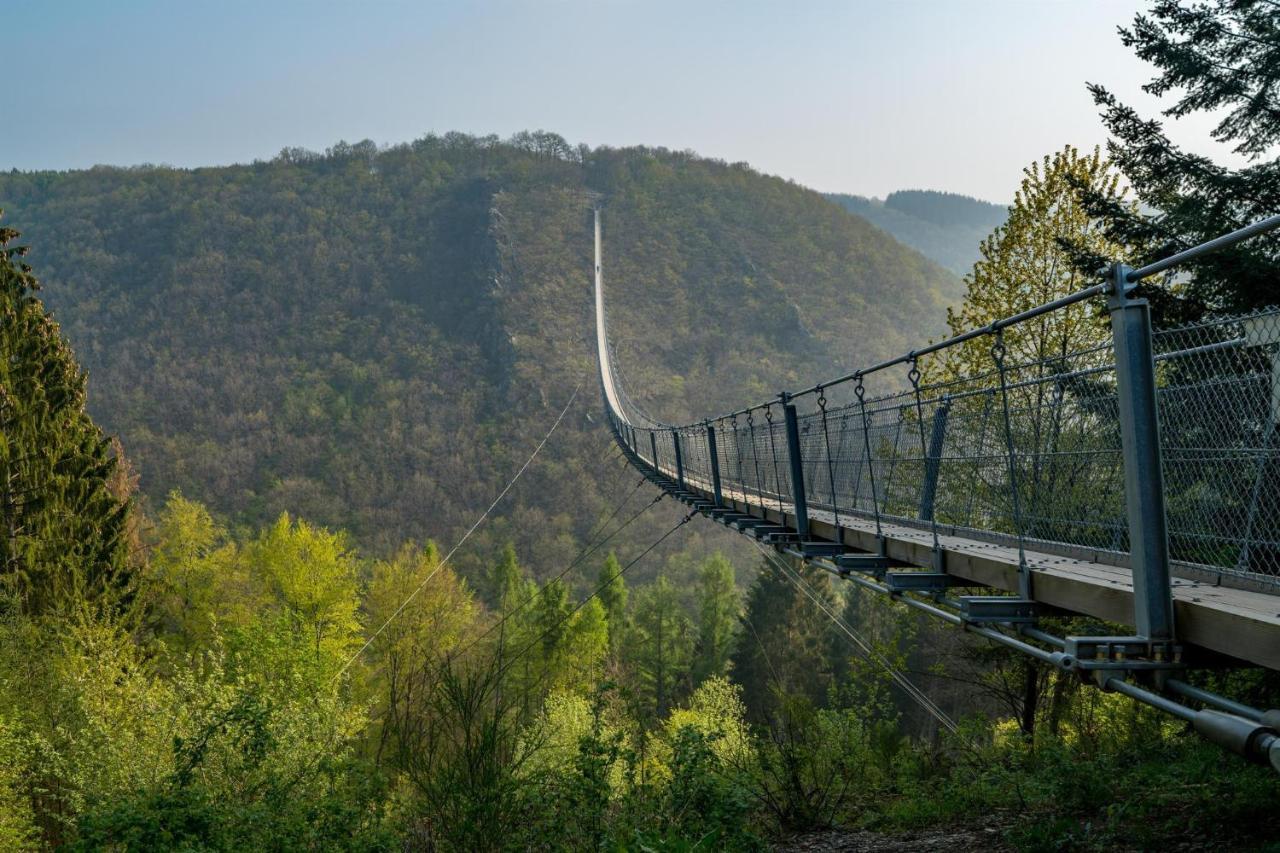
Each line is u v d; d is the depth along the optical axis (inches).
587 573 3442.4
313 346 4862.2
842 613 2060.8
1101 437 178.2
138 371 4522.6
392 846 255.1
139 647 1035.9
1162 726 411.5
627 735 312.0
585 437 3853.3
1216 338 154.7
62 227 5502.0
